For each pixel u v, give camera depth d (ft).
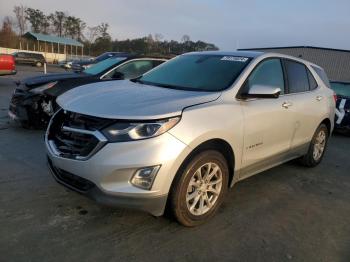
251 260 10.53
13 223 11.54
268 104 14.33
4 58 49.60
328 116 19.21
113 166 10.27
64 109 11.84
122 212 12.60
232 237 11.68
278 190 16.02
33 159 17.74
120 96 12.07
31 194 13.69
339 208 14.64
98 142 10.43
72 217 12.12
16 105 23.27
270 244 11.46
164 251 10.62
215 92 12.82
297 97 16.51
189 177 11.26
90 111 10.97
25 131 23.34
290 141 16.30
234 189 15.70
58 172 11.88
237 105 12.92
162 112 10.74
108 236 11.16
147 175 10.39
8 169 16.20
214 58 15.44
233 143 12.53
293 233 12.28
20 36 220.43
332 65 123.44
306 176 18.24
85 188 11.00
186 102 11.68
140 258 10.22
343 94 33.01
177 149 10.61
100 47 239.30
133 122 10.44
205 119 11.50
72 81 23.91
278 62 16.03
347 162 21.75
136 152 10.30
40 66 134.72
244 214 13.37
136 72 26.27
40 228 11.34
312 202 15.02
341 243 11.89
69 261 9.86
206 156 11.61
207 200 12.23
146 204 10.61
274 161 15.57
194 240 11.30
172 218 11.71
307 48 126.21
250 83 13.94
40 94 23.00
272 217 13.32
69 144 11.28
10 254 9.95
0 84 53.72
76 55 220.02
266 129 14.16
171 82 14.46
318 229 12.71
